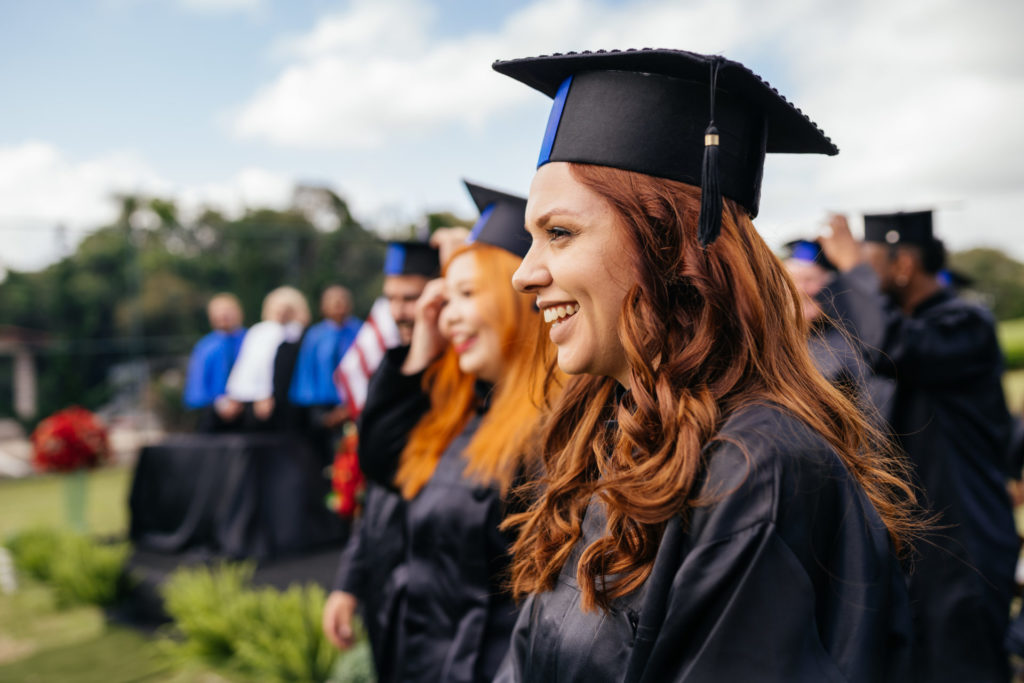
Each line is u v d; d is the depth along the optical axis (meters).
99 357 10.22
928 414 2.49
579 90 0.76
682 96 0.73
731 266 0.71
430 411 1.68
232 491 4.90
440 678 1.40
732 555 0.59
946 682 2.33
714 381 0.70
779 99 0.75
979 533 2.45
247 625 3.72
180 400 10.88
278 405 5.43
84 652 4.10
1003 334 16.08
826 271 2.54
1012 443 3.03
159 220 11.75
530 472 1.29
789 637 0.57
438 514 1.45
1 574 5.69
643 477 0.68
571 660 0.73
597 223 0.70
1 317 9.65
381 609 1.66
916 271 2.74
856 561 0.61
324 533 5.32
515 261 1.46
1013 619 2.72
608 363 0.75
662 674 0.61
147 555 5.12
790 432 0.64
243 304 11.41
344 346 5.91
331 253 12.06
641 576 0.68
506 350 1.46
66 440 6.46
